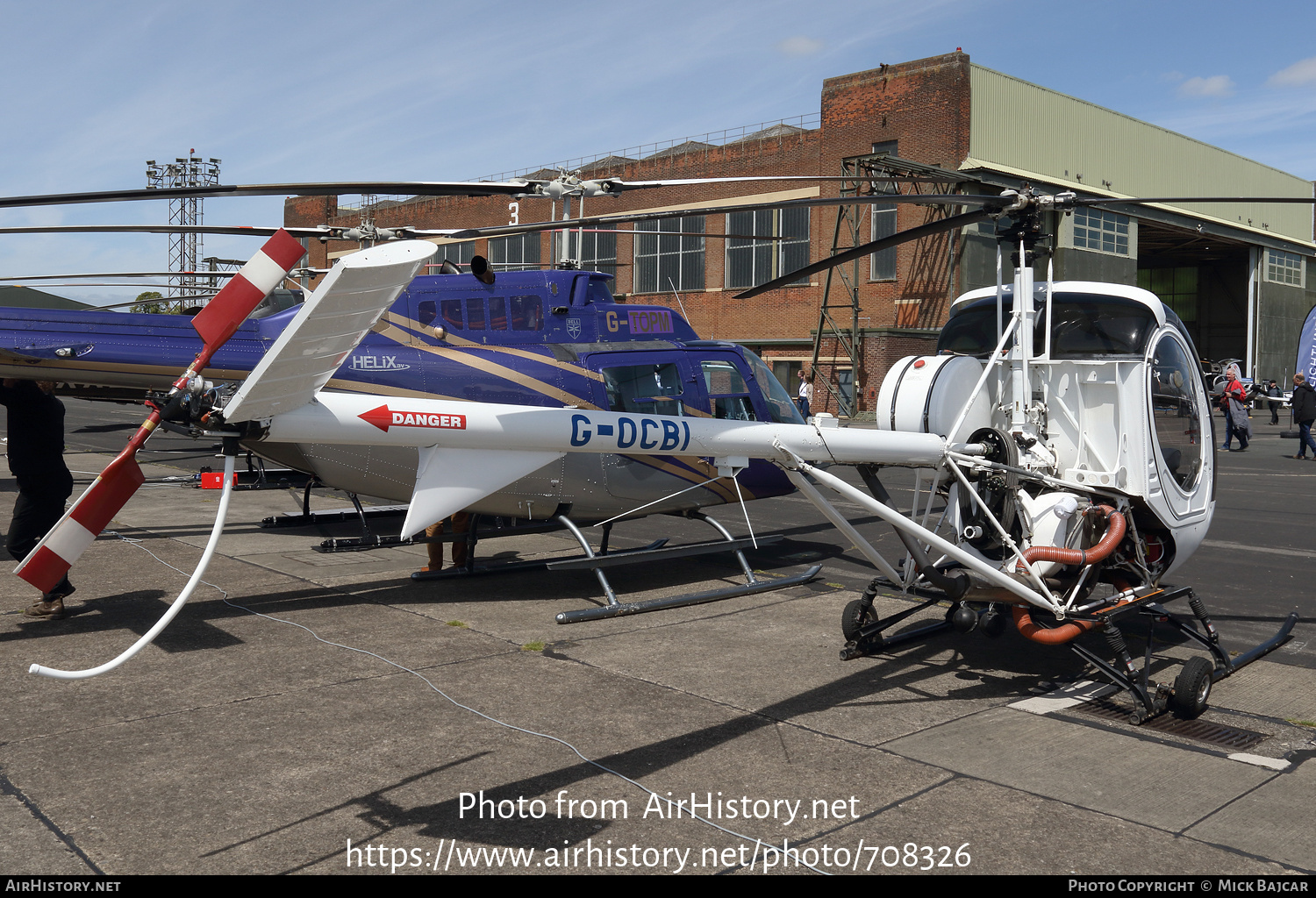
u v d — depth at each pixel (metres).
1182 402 6.41
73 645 6.36
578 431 5.65
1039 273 33.34
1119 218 37.28
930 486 6.14
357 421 5.02
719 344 9.40
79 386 9.57
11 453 7.10
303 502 12.11
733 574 9.12
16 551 7.14
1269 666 6.35
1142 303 6.22
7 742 4.70
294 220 45.28
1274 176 47.72
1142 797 4.23
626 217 7.00
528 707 5.33
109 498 3.97
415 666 6.06
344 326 3.91
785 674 6.02
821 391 34.31
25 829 3.81
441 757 4.60
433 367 7.98
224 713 5.16
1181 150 40.78
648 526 11.84
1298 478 16.95
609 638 6.81
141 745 4.70
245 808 4.03
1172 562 6.40
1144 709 5.21
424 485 5.92
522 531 8.57
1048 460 6.07
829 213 34.34
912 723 5.18
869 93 33.16
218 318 4.06
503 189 7.96
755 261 36.59
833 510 5.82
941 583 5.64
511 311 8.41
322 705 5.30
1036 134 33.75
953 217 5.80
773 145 35.97
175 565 9.05
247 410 4.23
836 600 8.12
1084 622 5.36
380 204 46.44
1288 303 49.50
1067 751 4.79
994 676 6.07
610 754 4.67
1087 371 6.05
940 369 5.91
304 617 7.23
